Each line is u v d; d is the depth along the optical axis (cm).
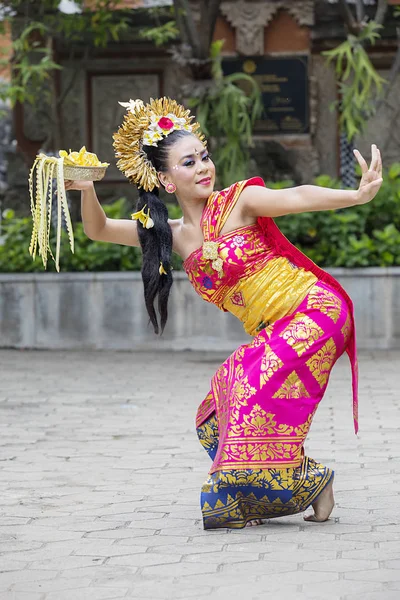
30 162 3141
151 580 840
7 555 928
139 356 2497
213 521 991
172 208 2672
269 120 3073
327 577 834
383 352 2481
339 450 1401
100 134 3144
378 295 2519
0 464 1358
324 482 1000
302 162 3058
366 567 859
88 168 986
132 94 3131
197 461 1355
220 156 2648
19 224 2747
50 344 2631
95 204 1016
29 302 2633
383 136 3064
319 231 2612
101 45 3075
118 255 2628
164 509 1097
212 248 990
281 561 883
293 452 977
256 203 984
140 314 2589
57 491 1198
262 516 1007
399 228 2666
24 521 1059
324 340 979
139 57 3117
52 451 1438
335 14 3016
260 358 977
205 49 2645
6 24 3038
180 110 1040
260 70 3073
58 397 1914
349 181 2986
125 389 2002
